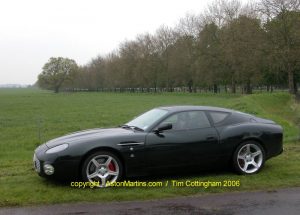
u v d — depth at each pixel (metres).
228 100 47.34
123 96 78.81
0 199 6.10
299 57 45.00
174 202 6.02
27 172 8.14
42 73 141.88
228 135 7.58
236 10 62.56
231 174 7.71
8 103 54.47
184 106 7.89
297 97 46.31
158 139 7.17
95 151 6.85
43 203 5.98
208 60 61.53
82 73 143.00
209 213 5.50
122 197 6.23
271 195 6.34
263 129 7.86
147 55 86.94
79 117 28.53
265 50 47.53
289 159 8.98
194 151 7.35
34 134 18.31
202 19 67.19
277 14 46.41
